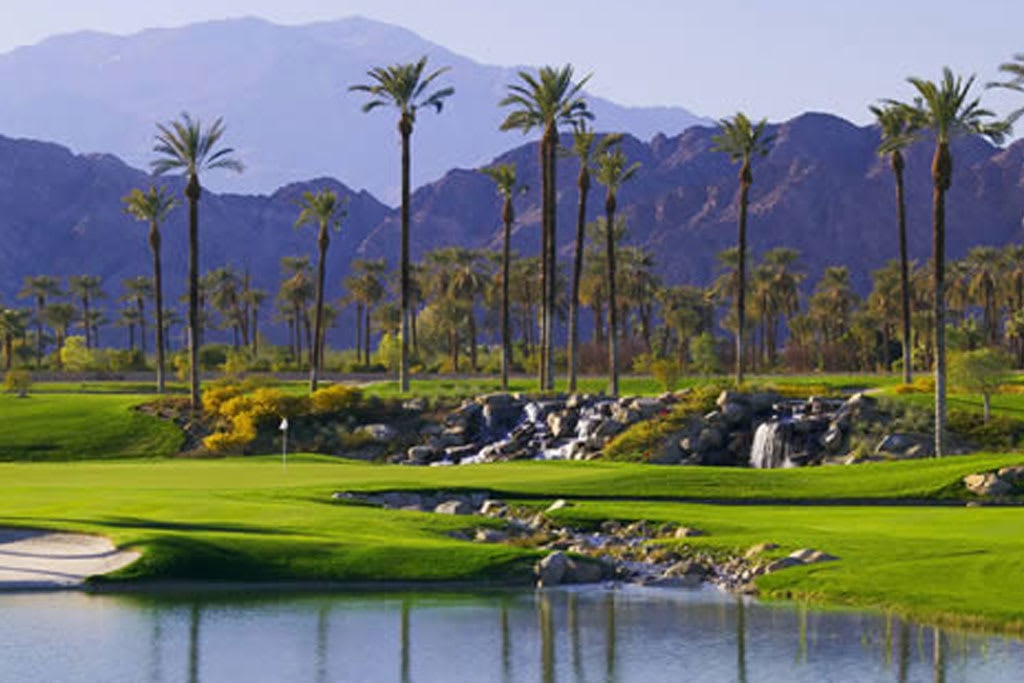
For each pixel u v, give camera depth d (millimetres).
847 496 69562
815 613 43469
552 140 118812
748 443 100812
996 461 72938
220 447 109875
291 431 114125
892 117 122188
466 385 137125
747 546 52281
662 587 48469
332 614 43406
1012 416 97062
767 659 37688
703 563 51562
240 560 48094
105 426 116938
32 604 44000
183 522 54062
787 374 171250
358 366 194125
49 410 123312
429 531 56000
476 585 48375
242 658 37969
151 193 144875
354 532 53969
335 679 35906
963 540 50594
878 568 46938
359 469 85625
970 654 37719
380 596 46281
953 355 103938
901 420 96875
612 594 47188
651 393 131875
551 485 72625
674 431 102438
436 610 44281
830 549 49844
